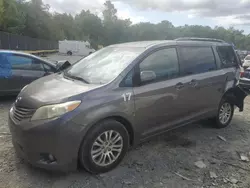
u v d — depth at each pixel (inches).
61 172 122.3
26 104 117.3
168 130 153.7
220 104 189.0
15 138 116.6
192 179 122.4
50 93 118.6
